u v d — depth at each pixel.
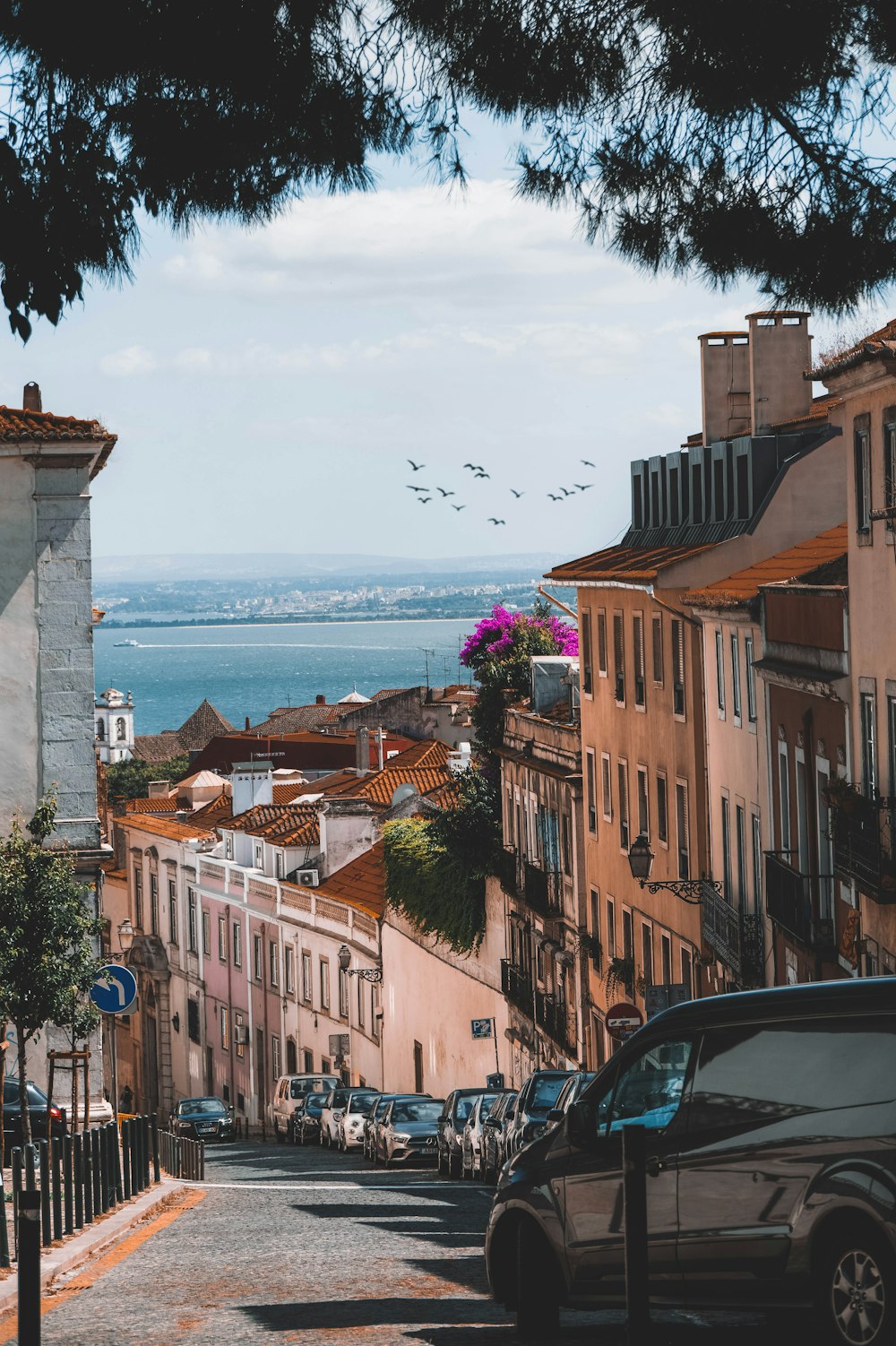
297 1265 18.39
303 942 72.12
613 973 50.28
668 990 36.44
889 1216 10.34
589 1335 12.88
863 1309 10.48
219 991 80.38
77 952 28.78
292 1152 52.78
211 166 9.29
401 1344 12.89
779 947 36.53
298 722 159.62
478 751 65.56
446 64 10.23
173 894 85.75
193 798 105.88
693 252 10.80
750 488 45.81
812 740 33.78
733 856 41.06
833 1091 10.87
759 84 10.55
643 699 48.62
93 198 8.48
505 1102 33.44
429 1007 62.56
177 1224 23.42
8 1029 36.47
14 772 37.56
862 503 30.05
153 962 86.12
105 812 47.88
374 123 9.70
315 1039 71.25
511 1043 57.41
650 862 42.97
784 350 48.06
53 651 37.62
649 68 10.71
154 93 9.27
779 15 10.41
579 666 58.00
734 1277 11.20
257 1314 14.97
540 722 58.12
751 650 38.94
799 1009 11.19
